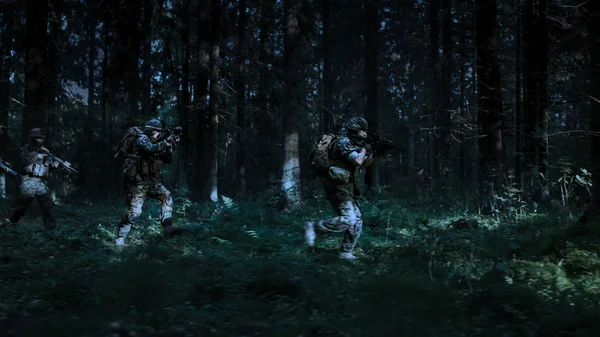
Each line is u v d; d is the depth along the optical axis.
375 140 6.41
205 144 16.36
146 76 19.22
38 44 14.01
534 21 14.44
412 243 6.90
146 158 7.00
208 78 16.70
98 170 23.14
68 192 23.73
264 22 21.61
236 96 21.02
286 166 13.41
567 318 3.35
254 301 3.83
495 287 3.93
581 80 9.94
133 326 3.28
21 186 8.69
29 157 8.76
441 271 4.91
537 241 6.33
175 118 25.45
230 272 4.74
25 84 13.83
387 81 25.17
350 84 24.00
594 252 5.83
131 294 3.72
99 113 23.16
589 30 8.39
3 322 3.29
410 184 24.98
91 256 5.78
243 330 3.32
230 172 27.22
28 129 13.75
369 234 8.20
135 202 6.97
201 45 16.34
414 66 23.14
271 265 4.64
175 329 3.26
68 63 23.34
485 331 3.25
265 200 12.98
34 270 4.95
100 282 4.16
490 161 12.09
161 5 18.97
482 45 12.58
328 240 7.59
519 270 4.83
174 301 3.79
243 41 20.67
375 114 16.69
